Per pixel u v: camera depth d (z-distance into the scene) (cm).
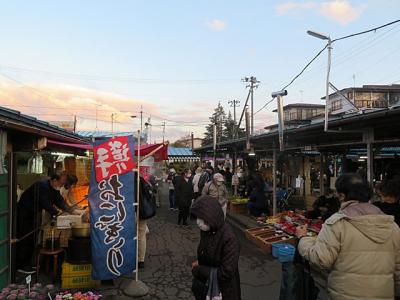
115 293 552
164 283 602
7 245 541
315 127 797
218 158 3189
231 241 319
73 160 1068
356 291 251
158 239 955
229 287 318
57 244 620
